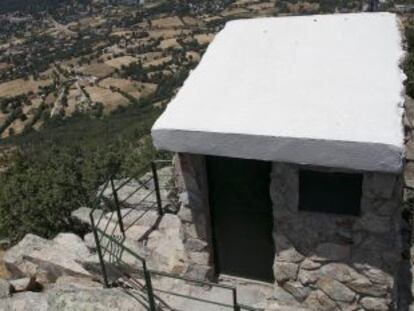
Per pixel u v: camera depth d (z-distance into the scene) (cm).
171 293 533
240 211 545
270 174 497
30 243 755
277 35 638
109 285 647
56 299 603
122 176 1237
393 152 403
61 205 1066
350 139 414
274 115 471
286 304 535
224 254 581
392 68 529
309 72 542
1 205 1160
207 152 473
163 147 486
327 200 470
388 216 451
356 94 487
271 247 555
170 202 776
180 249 640
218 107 502
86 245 723
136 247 659
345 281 496
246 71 569
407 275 571
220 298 570
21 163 1795
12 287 681
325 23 650
